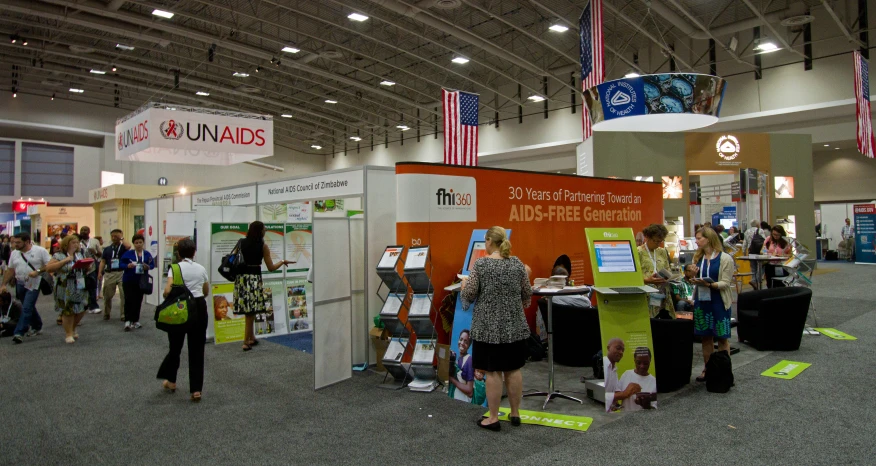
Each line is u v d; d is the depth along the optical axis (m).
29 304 6.75
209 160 9.95
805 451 3.05
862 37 14.27
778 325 5.44
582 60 9.10
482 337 3.47
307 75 20.98
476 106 9.21
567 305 5.18
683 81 6.50
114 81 20.55
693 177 17.78
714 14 14.21
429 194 5.07
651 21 15.45
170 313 4.14
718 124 16.77
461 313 4.41
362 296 5.40
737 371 4.79
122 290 8.29
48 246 15.60
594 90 7.05
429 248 4.84
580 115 20.08
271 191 7.49
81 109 24.36
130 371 5.22
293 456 3.15
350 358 4.95
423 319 4.52
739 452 3.06
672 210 12.84
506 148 22.83
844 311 7.67
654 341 4.22
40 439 3.49
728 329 4.50
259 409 4.04
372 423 3.70
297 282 7.46
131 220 14.15
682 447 3.15
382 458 3.09
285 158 32.03
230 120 8.91
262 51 17.02
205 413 3.96
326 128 27.92
